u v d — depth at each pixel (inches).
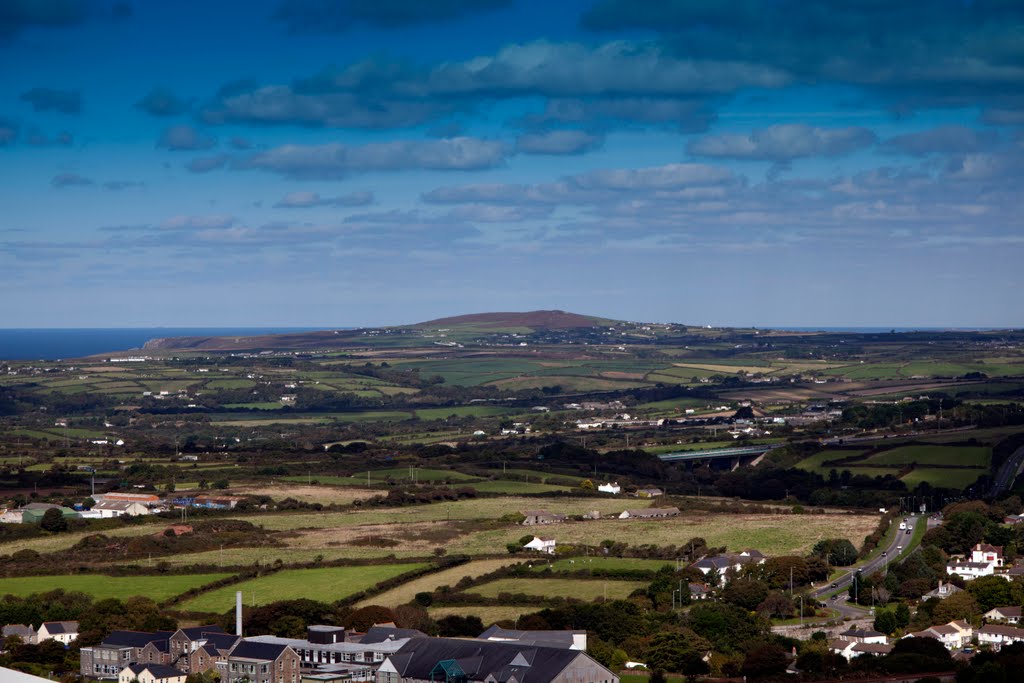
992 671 6909.5
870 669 7263.8
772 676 7229.3
